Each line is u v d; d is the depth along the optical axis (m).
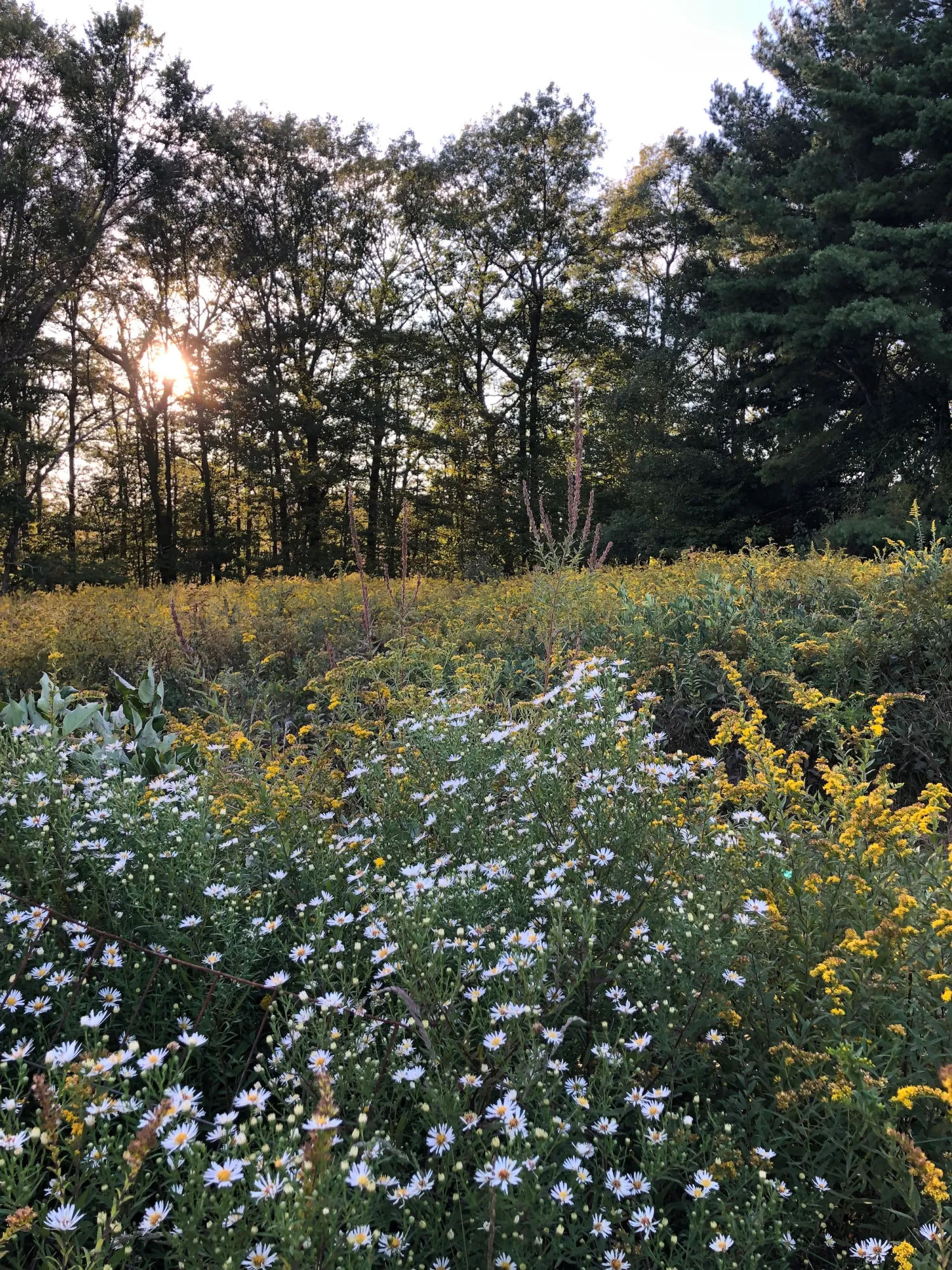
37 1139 1.78
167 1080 2.06
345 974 2.41
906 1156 1.80
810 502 26.17
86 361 39.53
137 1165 1.47
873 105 22.47
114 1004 2.27
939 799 2.98
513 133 36.12
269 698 6.79
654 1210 1.85
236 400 34.50
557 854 2.92
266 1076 2.06
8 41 29.09
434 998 2.18
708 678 6.00
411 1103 2.12
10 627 10.14
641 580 11.04
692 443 28.69
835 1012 2.21
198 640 8.77
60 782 3.22
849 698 5.44
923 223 21.98
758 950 2.51
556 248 37.72
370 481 38.66
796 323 21.95
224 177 35.25
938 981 2.28
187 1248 1.55
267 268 35.88
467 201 37.59
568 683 3.52
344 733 4.34
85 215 31.38
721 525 26.08
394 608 8.52
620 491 34.69
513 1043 2.09
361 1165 1.56
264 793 3.23
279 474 35.75
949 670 5.42
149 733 4.82
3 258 30.03
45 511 44.38
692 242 34.91
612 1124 1.91
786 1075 2.16
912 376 23.28
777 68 29.44
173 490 44.91
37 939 2.38
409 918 2.38
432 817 3.22
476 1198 1.76
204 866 2.72
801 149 28.89
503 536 34.59
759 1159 1.97
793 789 3.14
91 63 30.47
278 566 35.41
